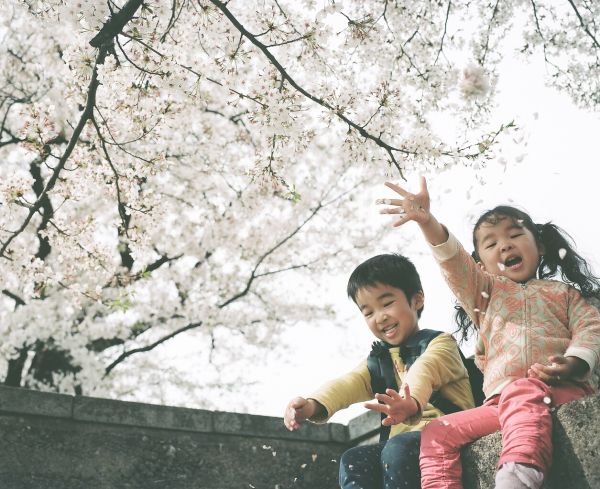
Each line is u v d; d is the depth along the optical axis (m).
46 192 5.48
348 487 2.66
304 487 4.61
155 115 5.75
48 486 4.00
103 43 4.80
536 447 2.11
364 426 4.74
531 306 2.65
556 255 3.01
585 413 2.13
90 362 11.77
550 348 2.52
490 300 2.76
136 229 6.78
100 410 4.29
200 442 4.48
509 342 2.58
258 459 4.57
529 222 2.98
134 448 4.30
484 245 2.95
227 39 5.23
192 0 5.19
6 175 6.20
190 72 5.23
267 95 5.21
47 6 5.21
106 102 5.91
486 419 2.42
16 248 7.17
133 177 6.40
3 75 11.84
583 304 2.61
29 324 11.49
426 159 5.26
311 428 4.78
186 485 4.32
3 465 3.96
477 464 2.38
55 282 7.45
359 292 3.10
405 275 3.11
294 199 5.77
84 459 4.15
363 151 5.39
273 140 5.48
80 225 6.91
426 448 2.46
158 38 5.18
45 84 11.82
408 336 3.03
